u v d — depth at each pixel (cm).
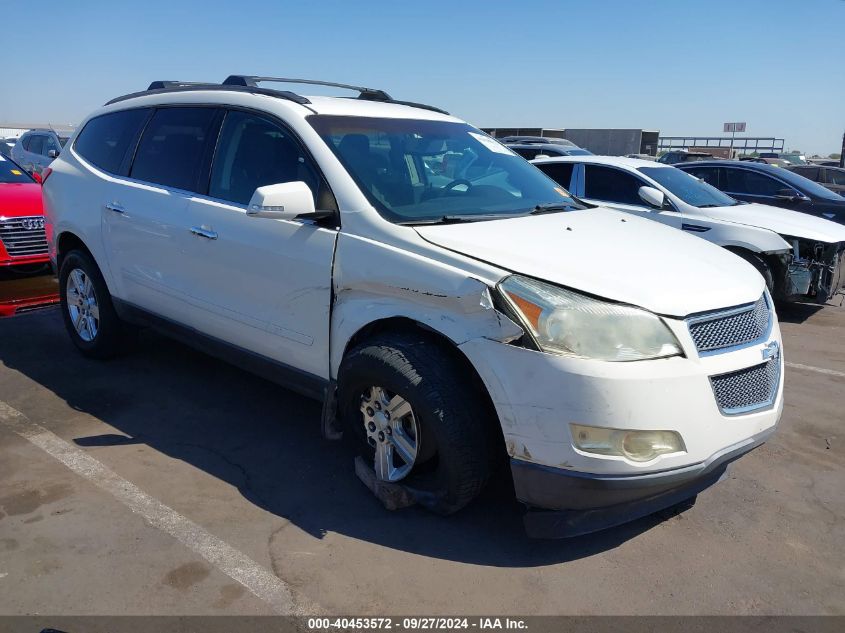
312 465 393
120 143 507
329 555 311
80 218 516
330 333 355
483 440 311
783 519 353
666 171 863
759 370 316
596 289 293
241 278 396
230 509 345
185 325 451
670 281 310
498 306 291
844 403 512
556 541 327
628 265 319
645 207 823
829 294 771
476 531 333
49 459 390
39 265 624
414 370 311
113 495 354
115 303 505
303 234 362
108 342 529
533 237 340
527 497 298
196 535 322
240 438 423
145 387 498
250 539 320
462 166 420
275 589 287
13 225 600
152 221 451
